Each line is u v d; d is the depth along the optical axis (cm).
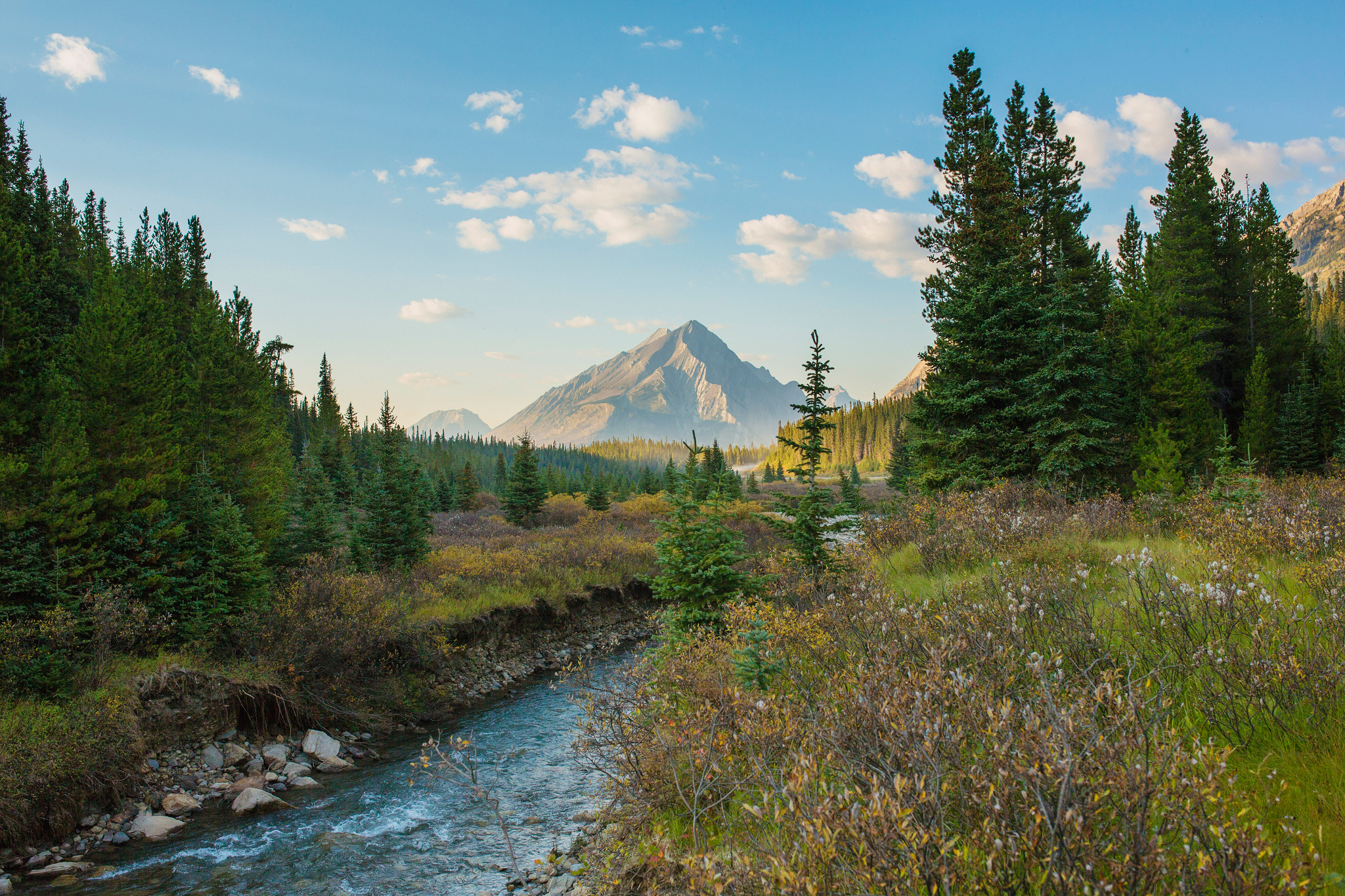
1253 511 1023
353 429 6925
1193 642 509
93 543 1213
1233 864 250
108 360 1327
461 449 16512
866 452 14812
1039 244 2794
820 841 287
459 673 1727
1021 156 2878
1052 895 253
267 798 1002
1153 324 2589
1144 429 2103
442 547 2800
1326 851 298
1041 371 1752
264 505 1777
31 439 1224
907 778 310
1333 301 9444
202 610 1314
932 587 938
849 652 622
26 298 1279
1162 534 1080
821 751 422
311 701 1337
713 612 1045
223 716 1191
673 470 4684
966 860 280
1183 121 3894
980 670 474
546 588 2336
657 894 470
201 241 3922
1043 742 298
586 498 4597
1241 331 3903
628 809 671
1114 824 284
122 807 953
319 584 1542
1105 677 406
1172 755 299
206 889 761
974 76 2625
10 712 943
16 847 833
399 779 1118
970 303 1884
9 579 1093
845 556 1163
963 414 1892
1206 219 3825
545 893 672
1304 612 552
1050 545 996
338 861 814
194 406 1780
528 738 1311
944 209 2603
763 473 13800
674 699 751
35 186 2881
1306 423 3203
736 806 519
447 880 751
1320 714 398
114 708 1029
